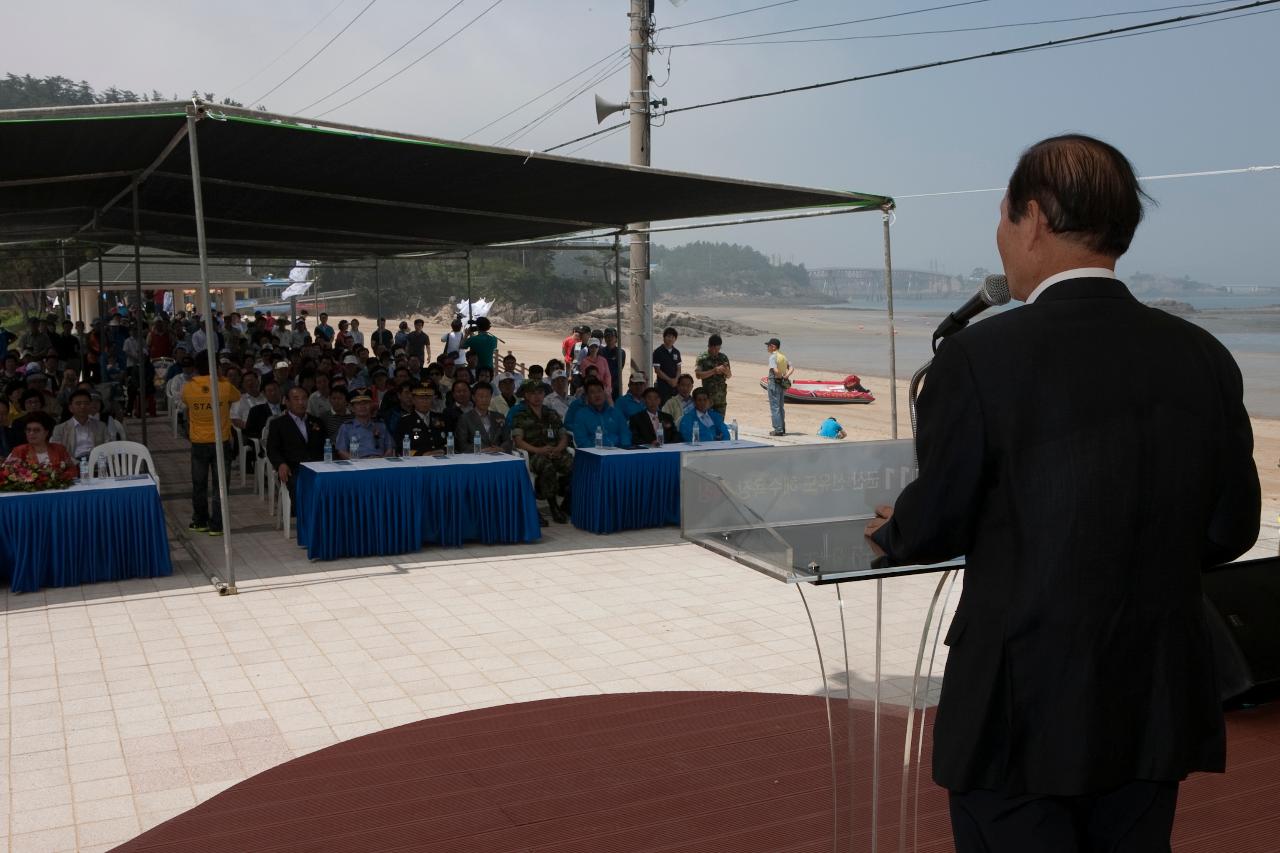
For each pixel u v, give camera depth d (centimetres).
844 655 228
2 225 1648
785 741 454
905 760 232
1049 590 147
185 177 1052
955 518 154
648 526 999
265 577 806
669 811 380
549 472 1026
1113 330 153
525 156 859
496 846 355
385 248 2038
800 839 353
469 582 791
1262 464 1347
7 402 955
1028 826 154
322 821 383
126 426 1817
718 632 657
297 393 977
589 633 656
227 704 535
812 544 193
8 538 756
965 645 158
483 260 9006
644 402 1153
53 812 416
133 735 496
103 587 777
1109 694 147
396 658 608
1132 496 146
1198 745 151
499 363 1991
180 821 390
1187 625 151
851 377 2325
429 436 985
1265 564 470
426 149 855
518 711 510
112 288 3338
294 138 833
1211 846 333
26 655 619
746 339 6375
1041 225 160
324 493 855
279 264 3166
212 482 1171
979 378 152
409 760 445
